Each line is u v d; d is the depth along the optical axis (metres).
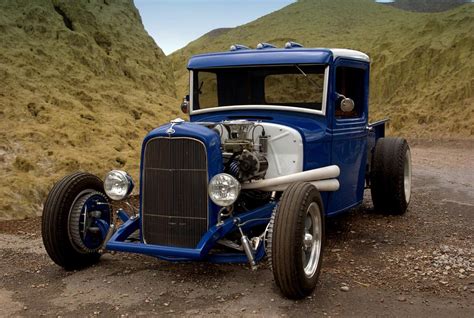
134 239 5.66
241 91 6.55
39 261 6.18
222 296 5.07
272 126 5.88
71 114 11.00
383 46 37.34
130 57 14.82
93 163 9.62
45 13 13.08
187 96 6.97
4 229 7.48
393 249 6.43
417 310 4.70
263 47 6.86
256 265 5.00
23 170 8.98
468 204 8.96
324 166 6.21
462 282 5.32
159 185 5.32
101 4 15.42
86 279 5.58
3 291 5.31
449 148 20.67
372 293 5.09
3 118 9.99
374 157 7.93
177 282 5.45
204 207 5.18
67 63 12.49
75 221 5.68
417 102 29.92
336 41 46.31
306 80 6.25
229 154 5.61
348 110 5.96
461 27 33.38
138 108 12.91
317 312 4.68
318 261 5.20
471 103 27.19
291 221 4.78
